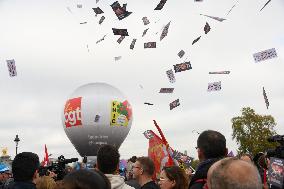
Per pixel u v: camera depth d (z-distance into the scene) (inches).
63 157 321.4
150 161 271.4
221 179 91.4
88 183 93.7
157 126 354.0
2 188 370.3
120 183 216.5
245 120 2997.0
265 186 236.8
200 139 186.5
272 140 170.6
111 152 223.3
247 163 93.1
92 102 1675.7
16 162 208.4
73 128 1689.2
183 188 243.9
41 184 236.1
